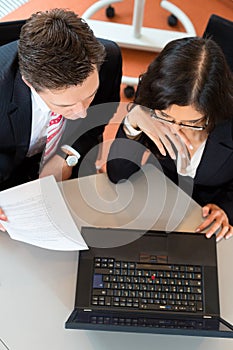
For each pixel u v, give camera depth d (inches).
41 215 48.0
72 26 42.6
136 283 46.9
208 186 59.9
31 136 58.1
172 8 101.4
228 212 56.6
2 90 51.9
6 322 45.9
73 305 47.3
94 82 45.5
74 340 45.4
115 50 59.0
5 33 54.5
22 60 43.4
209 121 47.9
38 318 46.4
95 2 102.5
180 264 48.1
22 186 48.9
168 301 46.3
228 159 54.5
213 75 44.8
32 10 98.8
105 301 46.0
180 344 45.7
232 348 45.6
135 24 94.9
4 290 47.5
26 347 44.8
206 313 46.0
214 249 49.6
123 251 48.4
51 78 42.5
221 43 61.2
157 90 46.1
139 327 41.9
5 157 58.4
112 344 45.4
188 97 44.8
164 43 98.3
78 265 47.8
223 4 104.7
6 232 50.5
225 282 49.3
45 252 49.7
